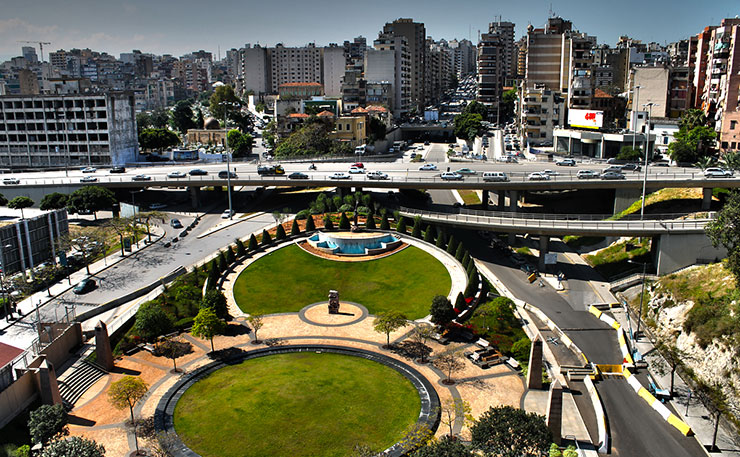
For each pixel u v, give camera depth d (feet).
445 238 396.98
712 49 634.43
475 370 252.62
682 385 259.39
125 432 207.51
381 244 400.06
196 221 476.95
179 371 249.96
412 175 494.59
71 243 385.09
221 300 303.48
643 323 319.68
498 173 466.70
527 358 259.80
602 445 211.00
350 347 272.72
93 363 253.03
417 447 193.98
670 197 460.55
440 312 289.94
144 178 526.16
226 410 219.41
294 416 215.10
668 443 217.56
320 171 532.73
